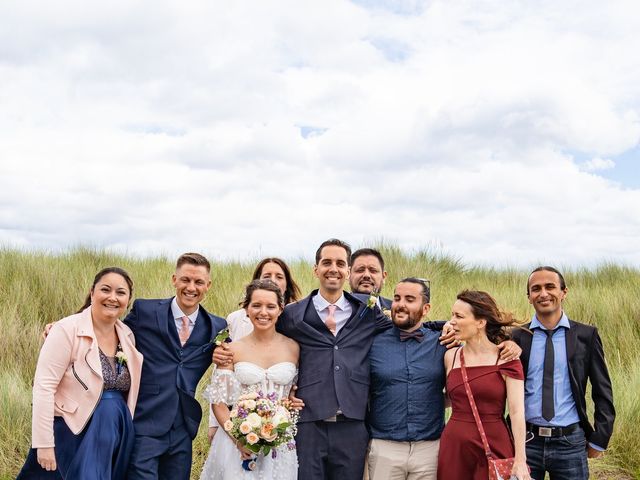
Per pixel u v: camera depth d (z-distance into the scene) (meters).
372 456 4.61
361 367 4.71
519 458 4.19
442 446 4.41
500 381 4.36
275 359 4.66
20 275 10.48
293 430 4.50
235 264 13.09
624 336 9.43
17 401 6.76
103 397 4.41
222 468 4.51
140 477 4.46
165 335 4.70
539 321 4.74
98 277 4.55
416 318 4.71
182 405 4.68
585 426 4.64
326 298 4.90
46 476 4.34
